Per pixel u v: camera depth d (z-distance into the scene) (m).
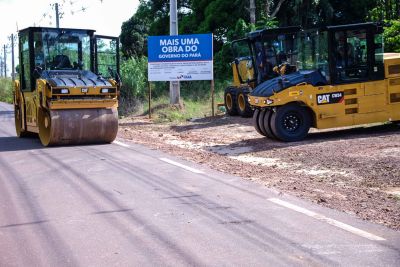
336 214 7.27
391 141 13.21
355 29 14.48
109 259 5.75
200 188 9.02
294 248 5.97
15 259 5.80
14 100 17.59
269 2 33.09
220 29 35.12
